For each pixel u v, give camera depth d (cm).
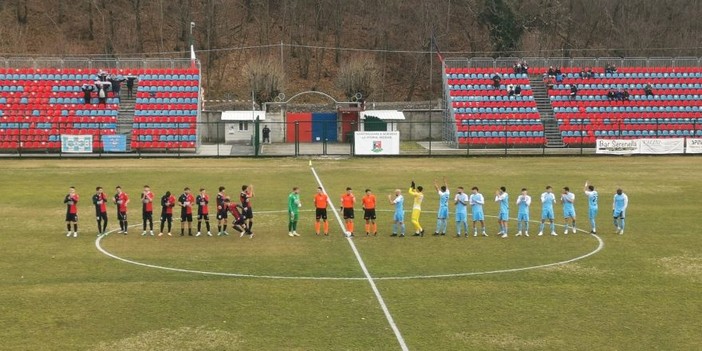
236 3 12475
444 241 3353
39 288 2534
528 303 2383
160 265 2873
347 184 5116
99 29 11806
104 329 2123
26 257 2994
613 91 8306
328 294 2473
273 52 11581
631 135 7919
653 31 12356
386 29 11975
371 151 6988
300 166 6178
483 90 8350
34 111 7512
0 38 11006
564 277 2709
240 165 6231
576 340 2048
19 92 7719
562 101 8306
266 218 3909
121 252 3100
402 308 2323
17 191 4728
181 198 3475
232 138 8325
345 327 2141
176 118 7619
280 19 12325
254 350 1964
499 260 2972
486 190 4841
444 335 2078
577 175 5600
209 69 11219
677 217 3928
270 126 8531
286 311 2291
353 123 7862
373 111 8781
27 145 7169
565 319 2225
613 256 3044
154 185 4991
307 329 2123
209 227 3506
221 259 2978
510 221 3875
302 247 3209
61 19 11706
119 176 5447
